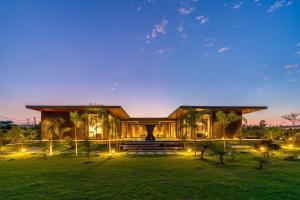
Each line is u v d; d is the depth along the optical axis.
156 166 11.23
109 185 7.75
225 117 17.52
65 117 21.45
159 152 16.70
